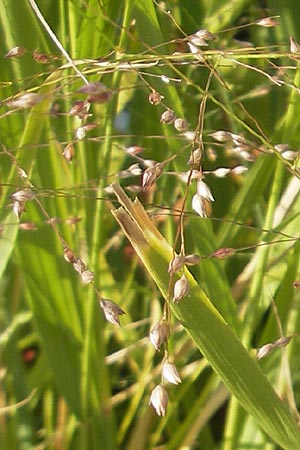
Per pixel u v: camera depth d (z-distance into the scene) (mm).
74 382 305
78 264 276
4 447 306
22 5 301
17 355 312
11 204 293
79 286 309
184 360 321
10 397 320
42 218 305
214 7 339
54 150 307
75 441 310
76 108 280
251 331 303
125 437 326
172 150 304
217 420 332
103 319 313
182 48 344
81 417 305
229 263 335
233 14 339
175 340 322
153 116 334
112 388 335
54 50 319
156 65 288
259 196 314
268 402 278
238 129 336
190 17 337
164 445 312
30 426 309
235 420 302
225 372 278
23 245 303
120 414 328
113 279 333
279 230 306
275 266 317
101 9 300
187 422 308
